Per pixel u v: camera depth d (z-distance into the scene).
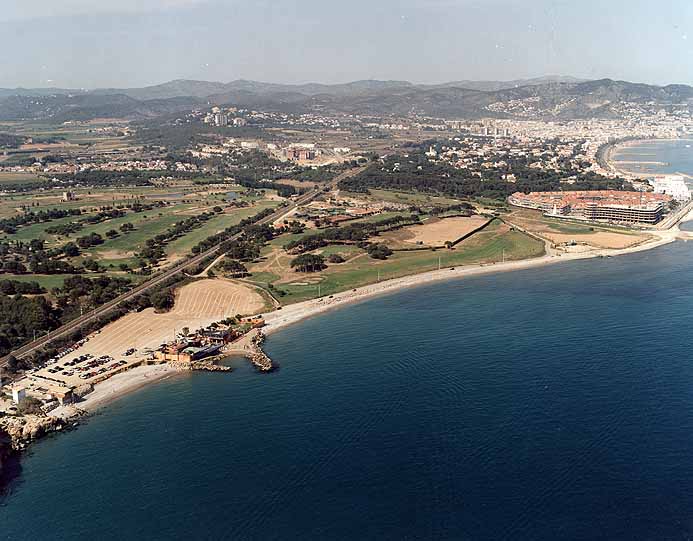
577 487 194.25
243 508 191.00
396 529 180.12
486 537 176.25
